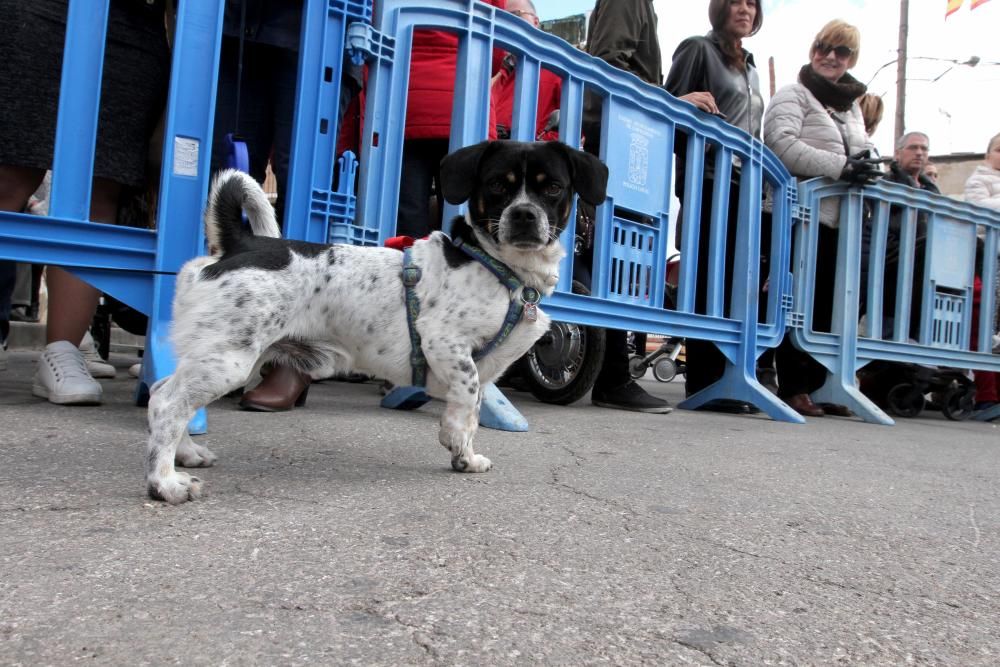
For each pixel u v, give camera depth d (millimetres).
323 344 2402
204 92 3088
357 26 3371
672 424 4207
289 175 3289
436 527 1777
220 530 1656
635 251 4609
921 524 2166
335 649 1108
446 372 2396
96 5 2900
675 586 1488
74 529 1602
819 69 5801
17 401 3201
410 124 4266
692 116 4824
